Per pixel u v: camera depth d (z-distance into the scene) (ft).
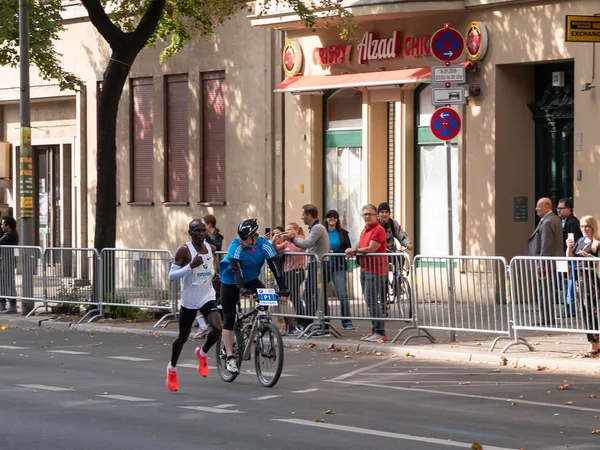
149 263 145.48
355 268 145.28
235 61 183.83
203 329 131.85
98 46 210.79
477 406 81.41
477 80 151.94
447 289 115.34
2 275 163.32
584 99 139.64
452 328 115.03
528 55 145.89
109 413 78.07
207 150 190.49
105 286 151.02
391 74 158.51
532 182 153.79
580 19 123.95
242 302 151.74
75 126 221.46
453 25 153.99
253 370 102.58
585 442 67.31
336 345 119.75
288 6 163.12
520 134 152.46
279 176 178.50
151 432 70.74
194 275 91.45
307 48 172.76
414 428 72.02
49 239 231.50
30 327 149.69
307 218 126.72
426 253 161.58
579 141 140.15
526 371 100.99
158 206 198.29
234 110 184.34
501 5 148.15
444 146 158.81
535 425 73.31
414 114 162.09
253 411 79.05
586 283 104.27
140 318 148.87
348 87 164.96
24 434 69.97
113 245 152.56
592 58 138.41
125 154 204.44
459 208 154.51
